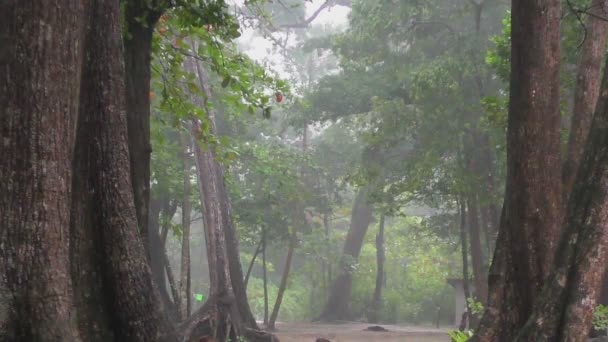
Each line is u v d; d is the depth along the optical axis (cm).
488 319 775
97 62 711
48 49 587
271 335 1875
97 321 669
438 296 4659
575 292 645
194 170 2431
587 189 672
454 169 2188
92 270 682
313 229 3550
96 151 700
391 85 2561
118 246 690
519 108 788
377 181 2664
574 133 1094
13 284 560
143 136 852
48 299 566
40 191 573
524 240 769
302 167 3259
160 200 2408
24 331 555
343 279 4316
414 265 4822
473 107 2047
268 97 1148
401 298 4694
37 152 575
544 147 778
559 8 797
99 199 695
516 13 800
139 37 882
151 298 693
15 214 567
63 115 593
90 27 714
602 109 691
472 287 3472
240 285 2069
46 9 588
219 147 1345
